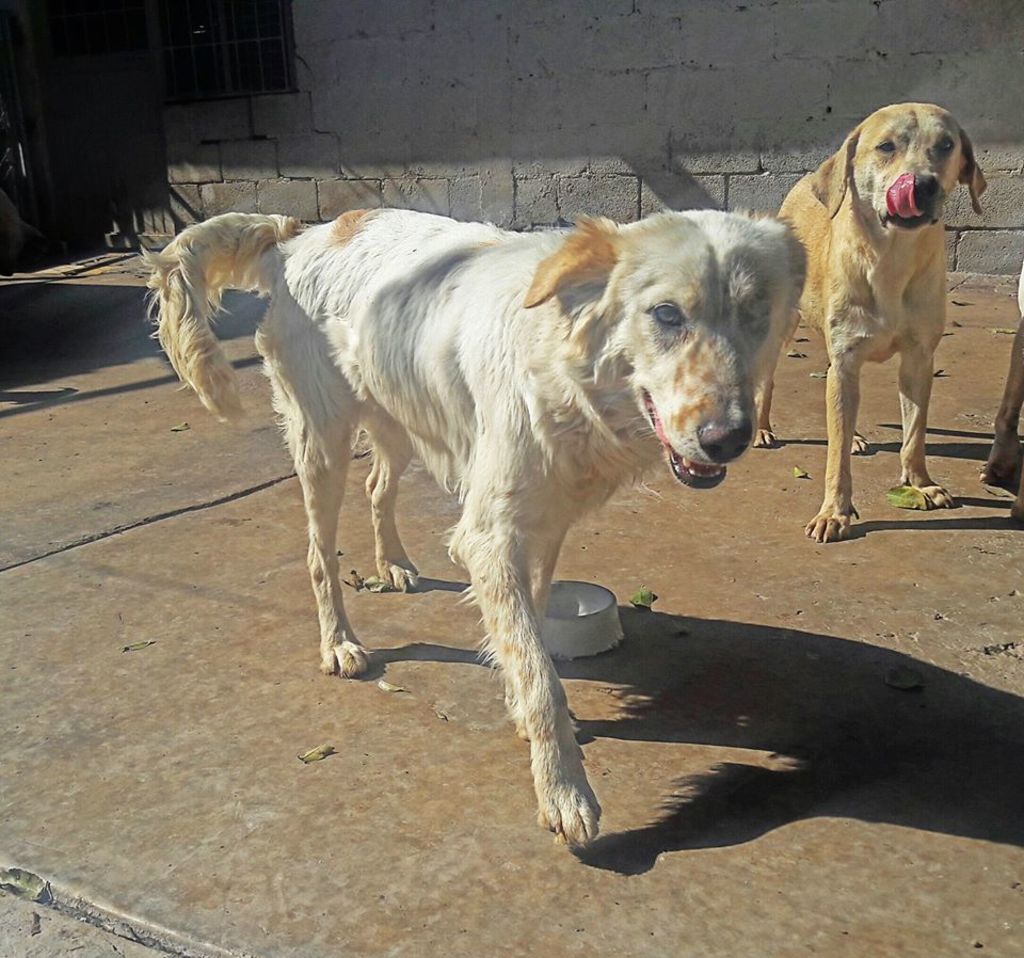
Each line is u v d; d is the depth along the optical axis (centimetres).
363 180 340
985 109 256
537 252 85
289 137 347
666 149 295
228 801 81
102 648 105
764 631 104
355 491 147
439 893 71
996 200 261
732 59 280
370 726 91
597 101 299
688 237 75
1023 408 169
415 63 322
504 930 67
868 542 123
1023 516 127
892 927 67
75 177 389
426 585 117
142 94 368
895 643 101
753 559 120
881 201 122
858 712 90
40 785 84
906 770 82
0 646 106
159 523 137
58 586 119
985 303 242
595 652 100
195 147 364
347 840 76
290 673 100
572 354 77
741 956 65
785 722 89
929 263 126
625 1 288
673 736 88
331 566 100
